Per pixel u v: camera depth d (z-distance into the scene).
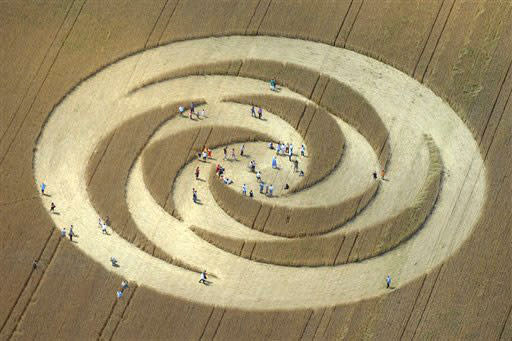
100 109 150.75
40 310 136.38
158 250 140.25
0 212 142.75
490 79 152.62
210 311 136.25
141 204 143.50
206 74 153.38
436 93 152.00
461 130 149.25
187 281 138.50
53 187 144.75
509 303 137.38
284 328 135.38
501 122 149.75
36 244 140.62
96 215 142.75
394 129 149.25
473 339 135.38
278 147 147.38
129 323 135.50
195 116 150.00
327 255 140.25
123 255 140.25
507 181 145.50
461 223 142.75
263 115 150.25
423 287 138.25
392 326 135.88
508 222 142.75
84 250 140.25
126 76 153.12
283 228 141.88
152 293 137.25
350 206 143.38
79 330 135.12
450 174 146.25
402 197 144.38
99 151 147.38
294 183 145.12
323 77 153.12
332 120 149.88
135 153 147.12
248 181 145.12
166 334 134.88
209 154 146.88
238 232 141.75
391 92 152.12
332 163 146.38
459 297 137.75
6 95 151.75
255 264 139.75
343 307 136.75
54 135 148.75
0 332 135.00
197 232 141.50
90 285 138.00
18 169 146.00
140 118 149.62
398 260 140.25
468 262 140.00
